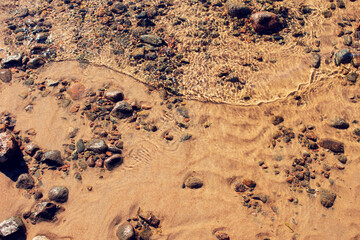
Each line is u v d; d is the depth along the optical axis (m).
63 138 5.96
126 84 6.66
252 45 7.18
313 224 4.91
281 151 5.69
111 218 5.02
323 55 6.96
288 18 7.55
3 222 4.94
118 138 5.91
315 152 5.69
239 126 6.01
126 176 5.46
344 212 5.00
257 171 5.46
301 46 7.12
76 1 8.53
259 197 5.17
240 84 6.59
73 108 6.36
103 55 7.21
